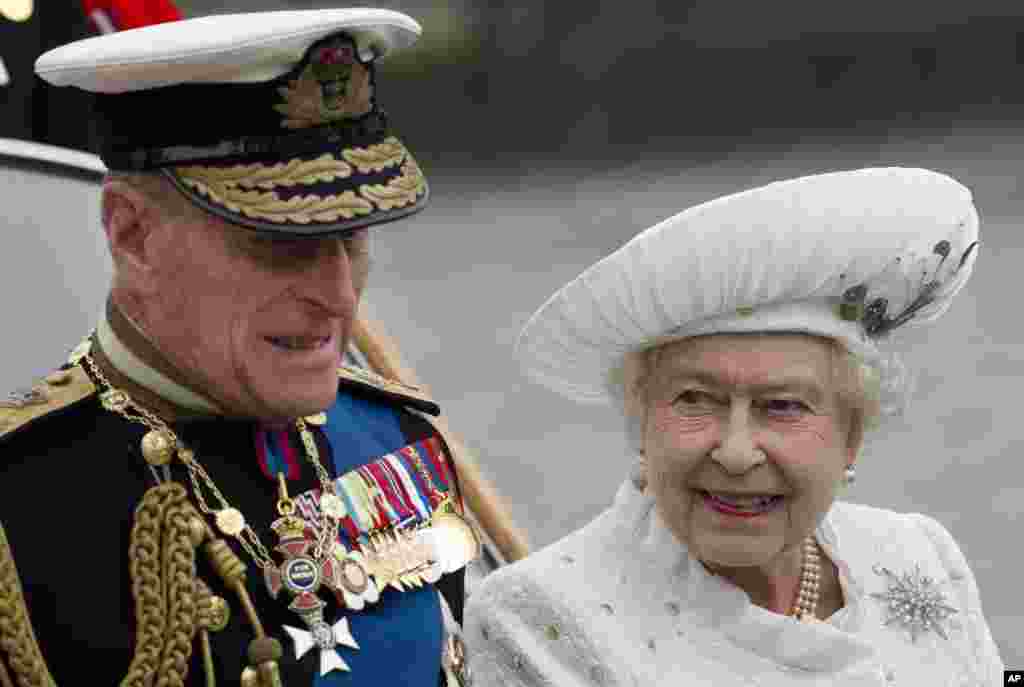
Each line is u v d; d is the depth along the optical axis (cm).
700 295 845
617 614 901
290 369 746
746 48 6178
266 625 780
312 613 785
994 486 2316
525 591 910
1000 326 2958
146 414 786
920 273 873
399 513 837
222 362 744
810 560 938
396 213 734
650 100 5634
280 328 738
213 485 788
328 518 810
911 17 6269
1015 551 2142
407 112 5631
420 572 827
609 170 4875
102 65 725
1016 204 4069
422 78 5903
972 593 971
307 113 729
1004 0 6244
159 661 759
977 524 2216
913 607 947
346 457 842
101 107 748
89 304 1096
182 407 789
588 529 945
